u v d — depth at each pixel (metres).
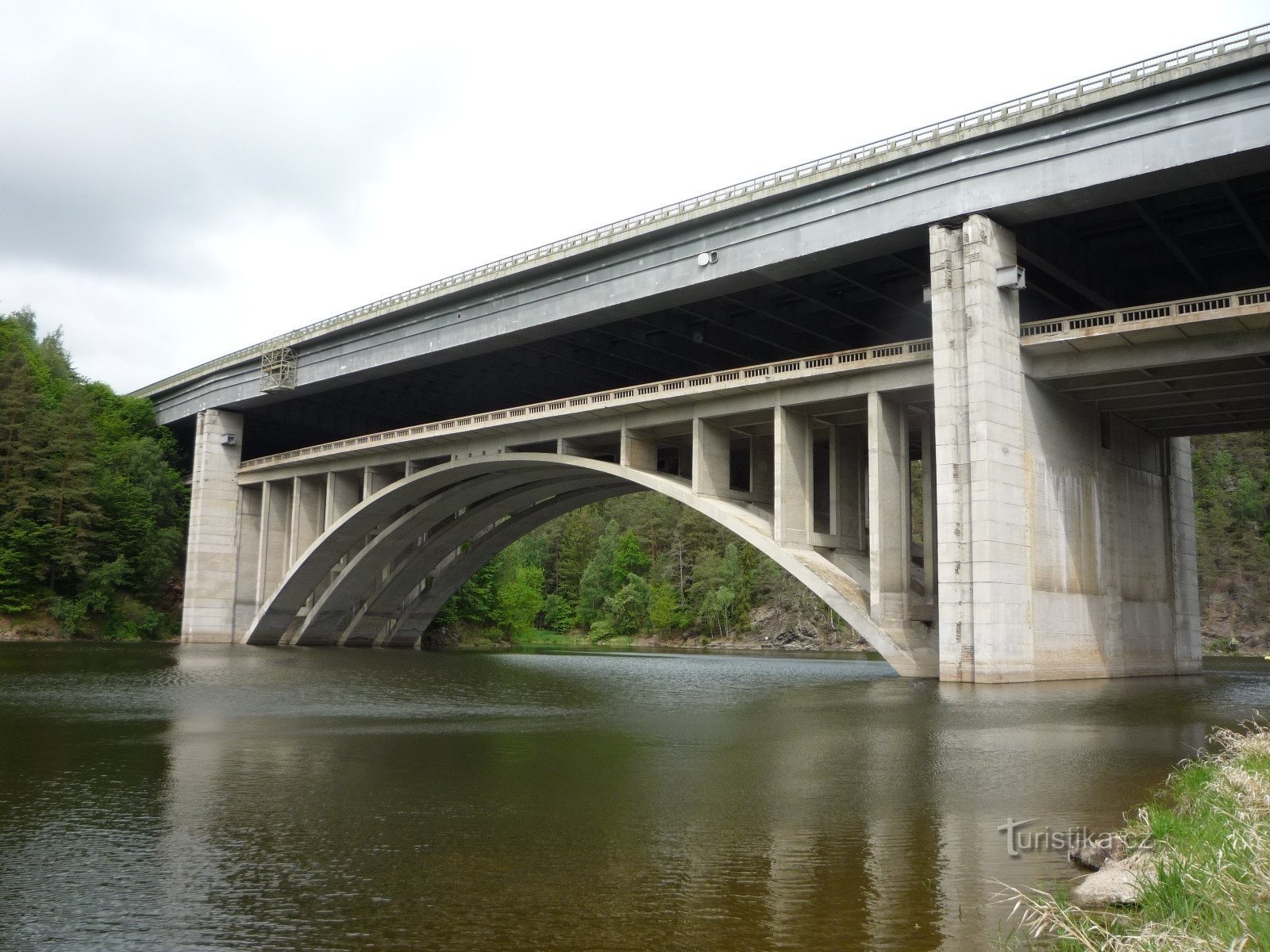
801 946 8.52
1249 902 7.51
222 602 77.94
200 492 77.88
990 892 10.12
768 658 94.12
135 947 8.59
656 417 51.66
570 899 9.95
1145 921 7.98
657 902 9.84
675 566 145.88
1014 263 39.16
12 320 96.62
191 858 11.66
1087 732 23.09
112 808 14.60
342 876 10.84
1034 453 39.41
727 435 50.62
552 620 151.12
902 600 42.12
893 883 10.48
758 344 57.12
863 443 50.09
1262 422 47.50
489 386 72.69
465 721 27.08
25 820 13.77
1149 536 48.38
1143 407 45.03
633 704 32.91
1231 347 35.59
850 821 13.63
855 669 63.69
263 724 26.09
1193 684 41.16
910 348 42.62
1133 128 34.56
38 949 8.55
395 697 35.59
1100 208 40.03
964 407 37.47
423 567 75.94
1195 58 33.19
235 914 9.51
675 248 46.97
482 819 13.84
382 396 76.69
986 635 36.25
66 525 77.06
